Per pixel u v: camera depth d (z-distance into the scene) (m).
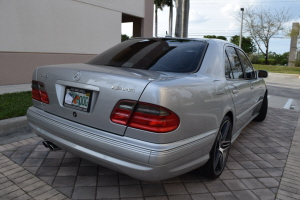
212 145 2.60
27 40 8.20
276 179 3.07
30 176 2.78
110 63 2.92
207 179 2.94
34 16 8.27
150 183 2.77
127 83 2.07
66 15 9.21
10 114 4.46
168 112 1.99
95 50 10.55
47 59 8.86
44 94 2.67
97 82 2.21
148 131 1.97
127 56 2.99
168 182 2.82
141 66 2.72
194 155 2.31
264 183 2.96
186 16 13.54
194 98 2.25
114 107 2.10
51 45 8.91
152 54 2.94
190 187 2.75
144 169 1.98
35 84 2.80
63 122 2.42
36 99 2.79
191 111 2.20
